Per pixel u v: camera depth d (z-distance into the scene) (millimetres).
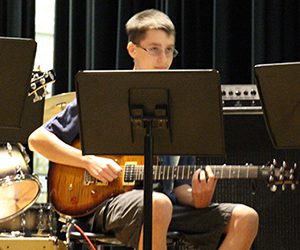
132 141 4293
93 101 4195
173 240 4922
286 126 4160
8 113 4215
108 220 4883
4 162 4918
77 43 6738
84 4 6785
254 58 6480
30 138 5078
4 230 5543
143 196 4379
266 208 5309
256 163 5324
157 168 4941
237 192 5324
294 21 6586
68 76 6770
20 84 4160
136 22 5141
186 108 4172
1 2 6711
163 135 4277
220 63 6555
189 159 5266
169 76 4086
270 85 4051
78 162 4973
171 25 5113
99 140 4305
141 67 5094
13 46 4066
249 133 5336
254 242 5324
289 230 5289
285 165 4672
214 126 4199
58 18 6785
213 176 4820
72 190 5059
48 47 7199
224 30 6547
